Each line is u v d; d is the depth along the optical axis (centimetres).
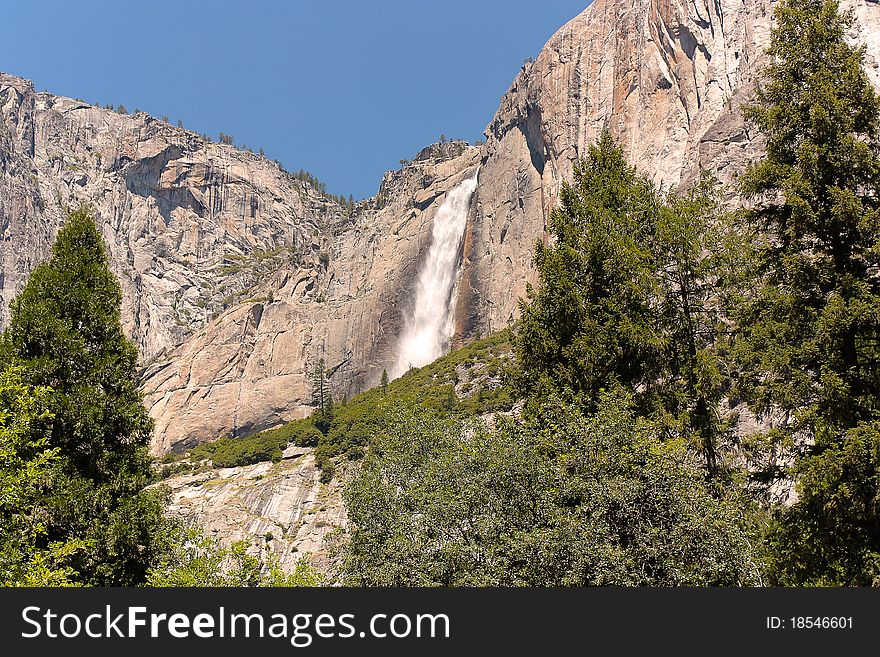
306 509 9231
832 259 2106
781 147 2303
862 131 2231
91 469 2606
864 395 1914
